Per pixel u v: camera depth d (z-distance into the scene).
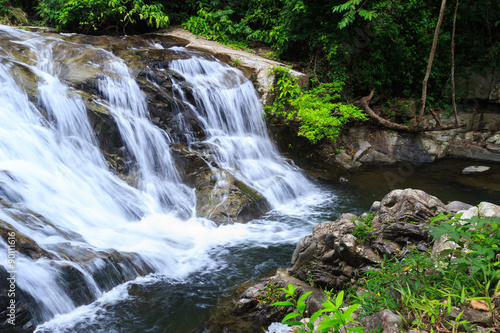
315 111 9.00
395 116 11.28
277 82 9.43
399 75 11.79
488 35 11.45
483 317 2.21
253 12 12.23
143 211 6.19
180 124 7.89
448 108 11.38
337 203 7.43
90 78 7.28
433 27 11.54
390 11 10.94
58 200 5.41
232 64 9.66
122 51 8.64
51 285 3.90
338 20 10.67
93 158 6.50
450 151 10.42
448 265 2.62
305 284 3.77
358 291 3.29
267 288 3.86
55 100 6.62
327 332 1.92
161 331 3.74
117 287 4.40
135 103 7.52
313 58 11.16
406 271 2.80
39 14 11.89
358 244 3.64
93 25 10.88
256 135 9.17
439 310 2.33
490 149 10.26
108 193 6.12
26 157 5.82
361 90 11.63
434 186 8.34
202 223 6.18
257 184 7.38
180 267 4.93
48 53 8.04
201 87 8.44
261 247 5.53
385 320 2.35
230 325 3.67
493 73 11.25
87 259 4.33
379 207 4.14
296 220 6.60
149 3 11.87
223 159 7.70
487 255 2.37
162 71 8.31
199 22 11.85
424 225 3.55
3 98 6.26
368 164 9.84
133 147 7.02
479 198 7.63
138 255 4.81
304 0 10.73
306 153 9.58
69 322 3.81
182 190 6.90
